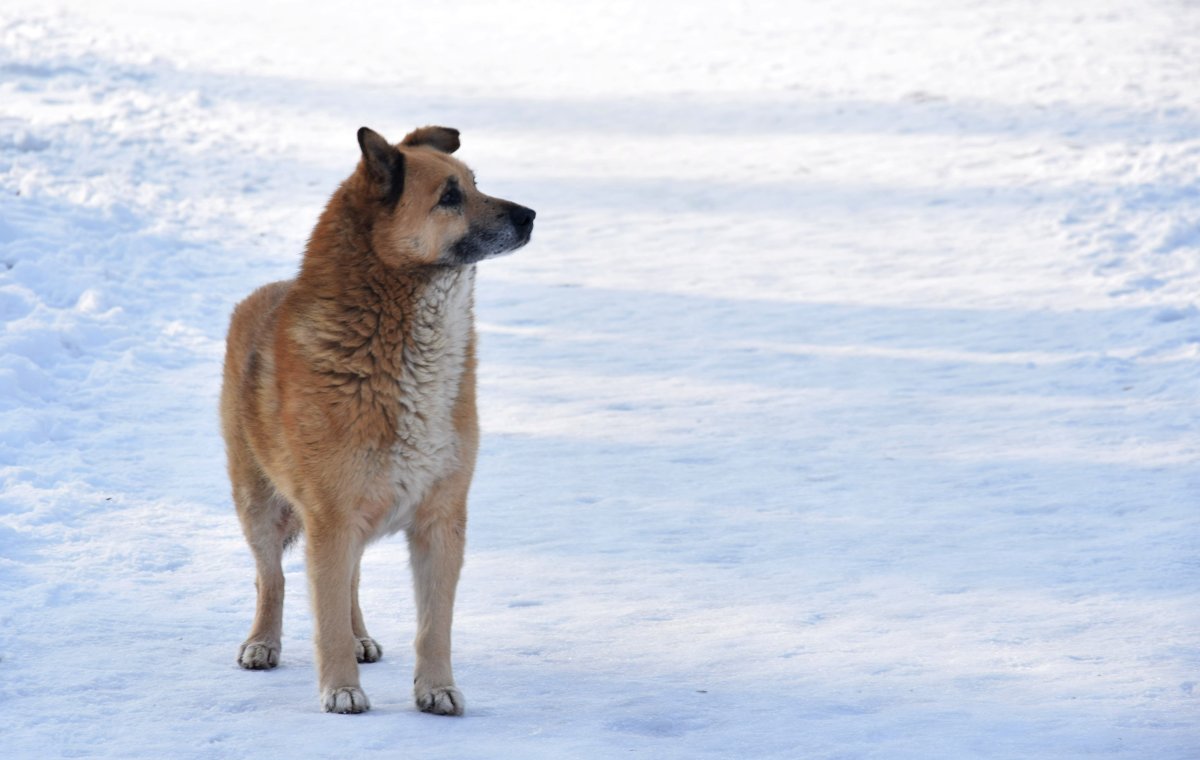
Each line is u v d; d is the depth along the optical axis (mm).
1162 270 28219
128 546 13141
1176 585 12125
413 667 10609
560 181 40344
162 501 14781
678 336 24516
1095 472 16312
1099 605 11648
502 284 28781
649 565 13156
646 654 10602
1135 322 24328
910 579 12594
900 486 16000
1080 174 37688
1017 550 13461
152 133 40125
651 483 16266
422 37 73375
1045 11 75312
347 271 9688
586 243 32875
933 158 41906
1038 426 18578
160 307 23688
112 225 27922
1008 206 35125
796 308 26578
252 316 11156
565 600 12094
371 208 9742
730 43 70250
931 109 50281
